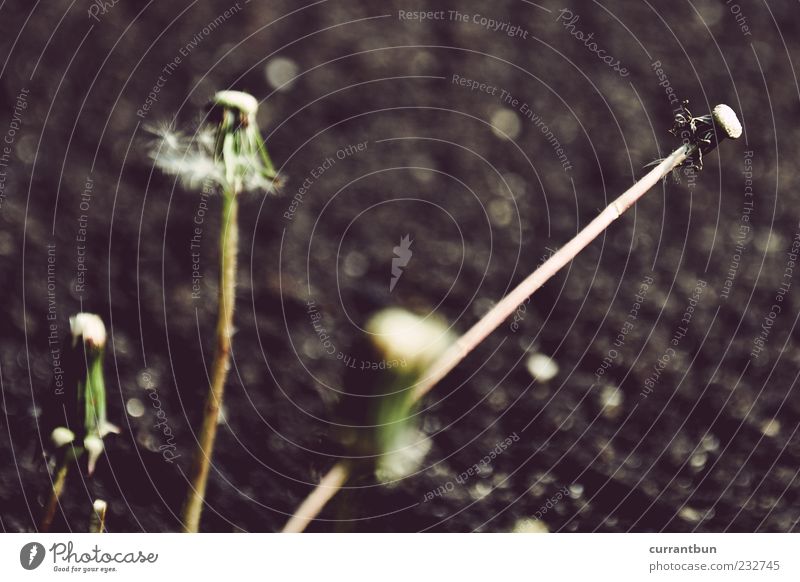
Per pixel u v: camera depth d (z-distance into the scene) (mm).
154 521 895
